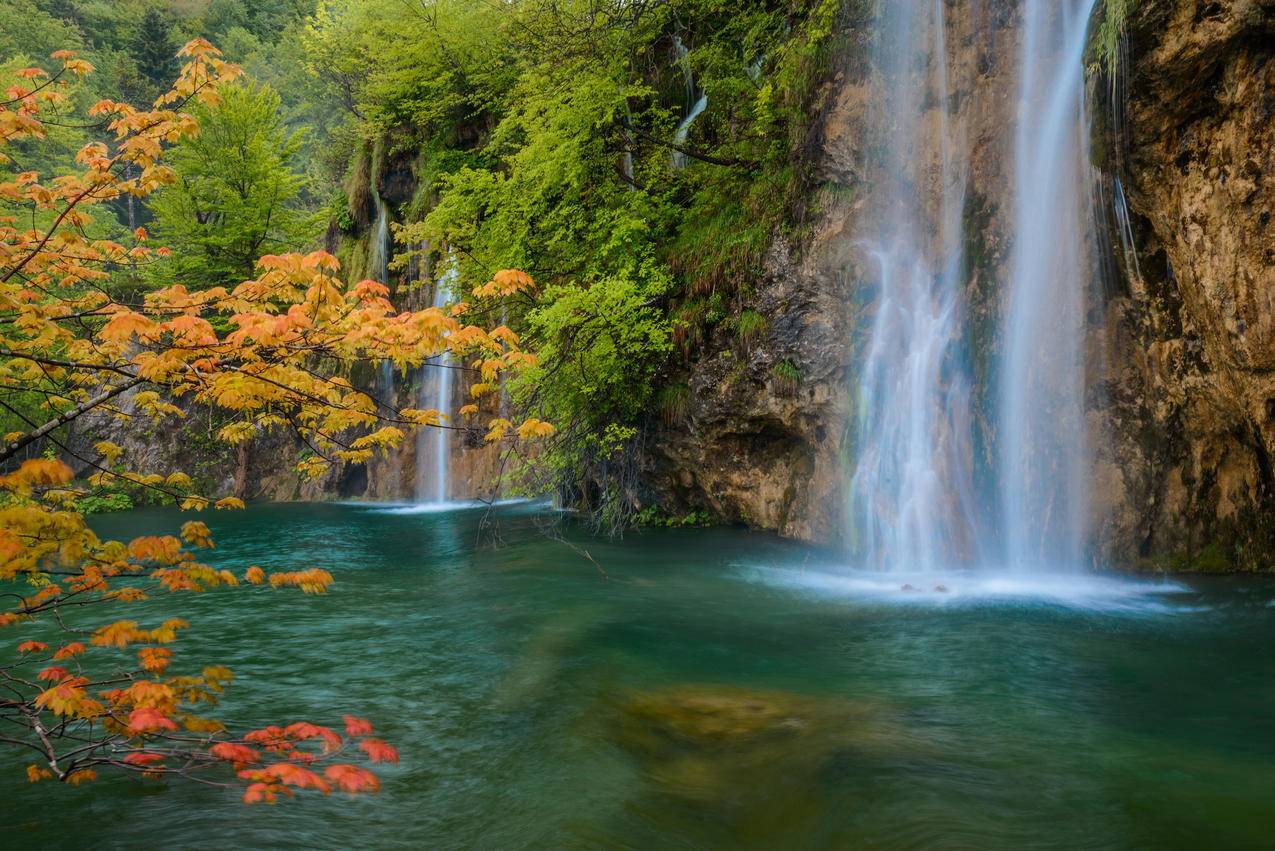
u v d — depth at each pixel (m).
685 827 3.61
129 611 8.73
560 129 13.48
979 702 5.17
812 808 3.72
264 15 64.69
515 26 16.45
